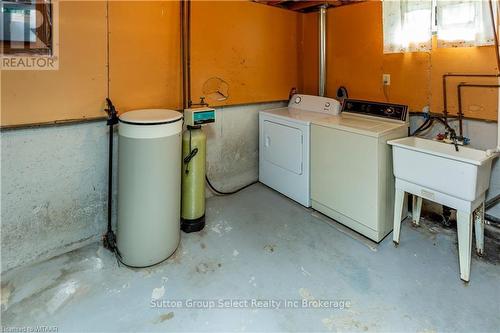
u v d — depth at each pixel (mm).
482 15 1949
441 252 2084
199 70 2617
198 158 2309
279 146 2979
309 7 3145
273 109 3270
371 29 2793
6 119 1718
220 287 1771
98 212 2201
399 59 2607
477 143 2223
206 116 2301
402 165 2045
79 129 2008
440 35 2158
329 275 1873
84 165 2070
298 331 1464
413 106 2562
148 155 1817
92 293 1705
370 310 1585
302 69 3568
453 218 2406
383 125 2340
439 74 2355
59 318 1529
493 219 2225
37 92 1798
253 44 3014
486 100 2131
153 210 1891
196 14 2516
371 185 2172
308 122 2621
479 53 2111
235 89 2947
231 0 2754
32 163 1853
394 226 2168
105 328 1475
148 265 1945
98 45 2004
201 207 2396
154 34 2287
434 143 2207
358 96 3004
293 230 2414
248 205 2863
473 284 1765
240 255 2084
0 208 1778
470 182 1689
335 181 2469
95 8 1957
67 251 2080
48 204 1955
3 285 1746
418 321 1507
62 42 1849
